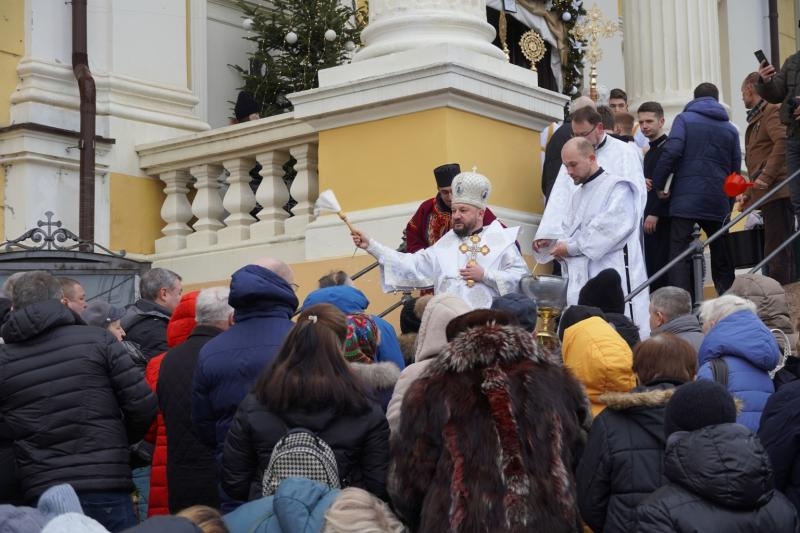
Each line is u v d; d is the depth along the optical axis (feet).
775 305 27.14
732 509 16.81
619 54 65.46
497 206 35.78
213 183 42.29
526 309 21.94
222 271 40.60
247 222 41.14
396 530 15.71
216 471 23.54
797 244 37.55
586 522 19.48
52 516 15.08
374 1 37.50
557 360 17.90
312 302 23.20
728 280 39.32
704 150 36.78
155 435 25.90
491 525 16.57
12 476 22.17
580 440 19.24
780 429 19.93
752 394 22.13
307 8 48.37
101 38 44.88
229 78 52.47
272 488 18.56
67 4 44.27
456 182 29.60
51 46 43.75
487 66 35.78
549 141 36.29
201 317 24.21
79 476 21.53
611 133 36.42
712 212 36.78
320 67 48.14
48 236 36.81
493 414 16.94
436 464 17.24
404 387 19.75
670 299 25.94
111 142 43.70
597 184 32.09
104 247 39.91
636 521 17.34
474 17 36.99
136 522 22.74
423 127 35.06
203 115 50.47
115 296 35.09
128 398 22.15
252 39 49.39
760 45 74.84
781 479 19.99
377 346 22.84
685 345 20.33
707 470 16.80
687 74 50.90
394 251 29.50
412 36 36.37
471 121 35.32
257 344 21.45
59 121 43.21
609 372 21.07
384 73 35.63
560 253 31.91
